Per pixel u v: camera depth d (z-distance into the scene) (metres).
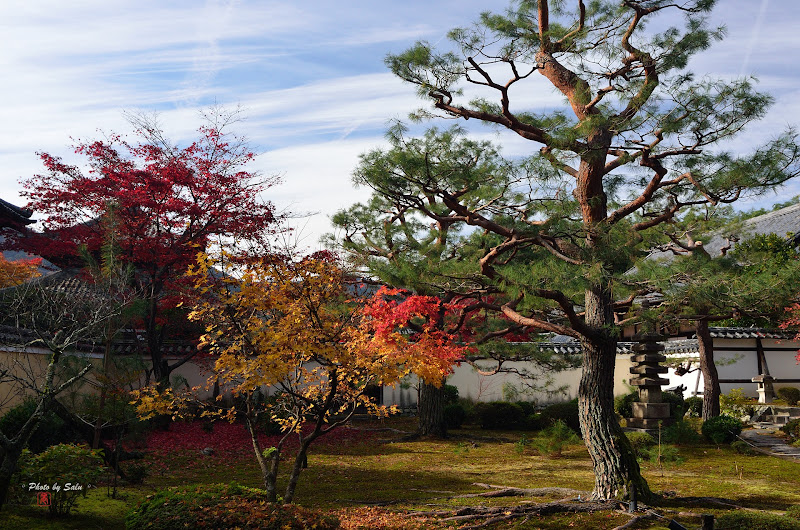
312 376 7.77
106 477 10.37
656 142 9.13
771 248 18.59
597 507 9.12
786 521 7.68
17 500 8.07
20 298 12.55
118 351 19.28
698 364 22.89
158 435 16.92
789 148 8.48
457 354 14.23
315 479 11.96
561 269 8.92
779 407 19.64
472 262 10.74
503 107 9.72
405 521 8.38
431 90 9.83
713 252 19.39
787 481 12.05
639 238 9.74
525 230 9.70
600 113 9.64
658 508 9.25
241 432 18.22
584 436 9.89
